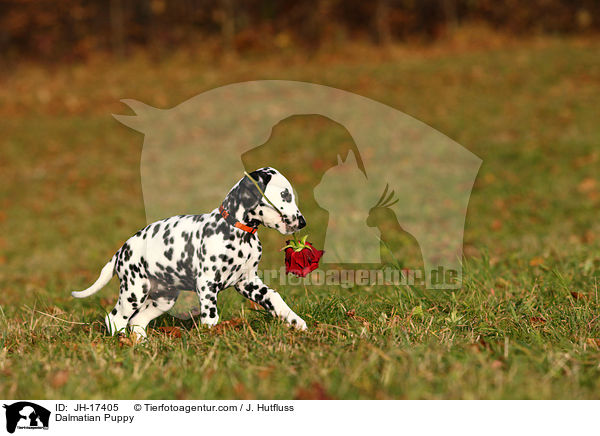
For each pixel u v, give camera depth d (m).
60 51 44.62
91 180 23.17
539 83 30.55
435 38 44.25
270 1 47.44
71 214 19.61
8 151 26.91
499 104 27.89
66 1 46.03
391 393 5.46
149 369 6.05
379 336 6.68
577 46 37.66
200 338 6.70
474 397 5.38
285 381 5.64
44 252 15.82
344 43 42.56
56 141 27.84
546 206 16.66
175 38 45.22
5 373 6.06
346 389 5.47
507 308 7.70
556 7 46.44
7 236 17.64
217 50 42.03
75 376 5.87
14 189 22.67
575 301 7.95
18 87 36.69
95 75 38.56
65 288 11.22
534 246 12.37
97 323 8.03
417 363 5.82
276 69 36.44
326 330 6.89
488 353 6.18
